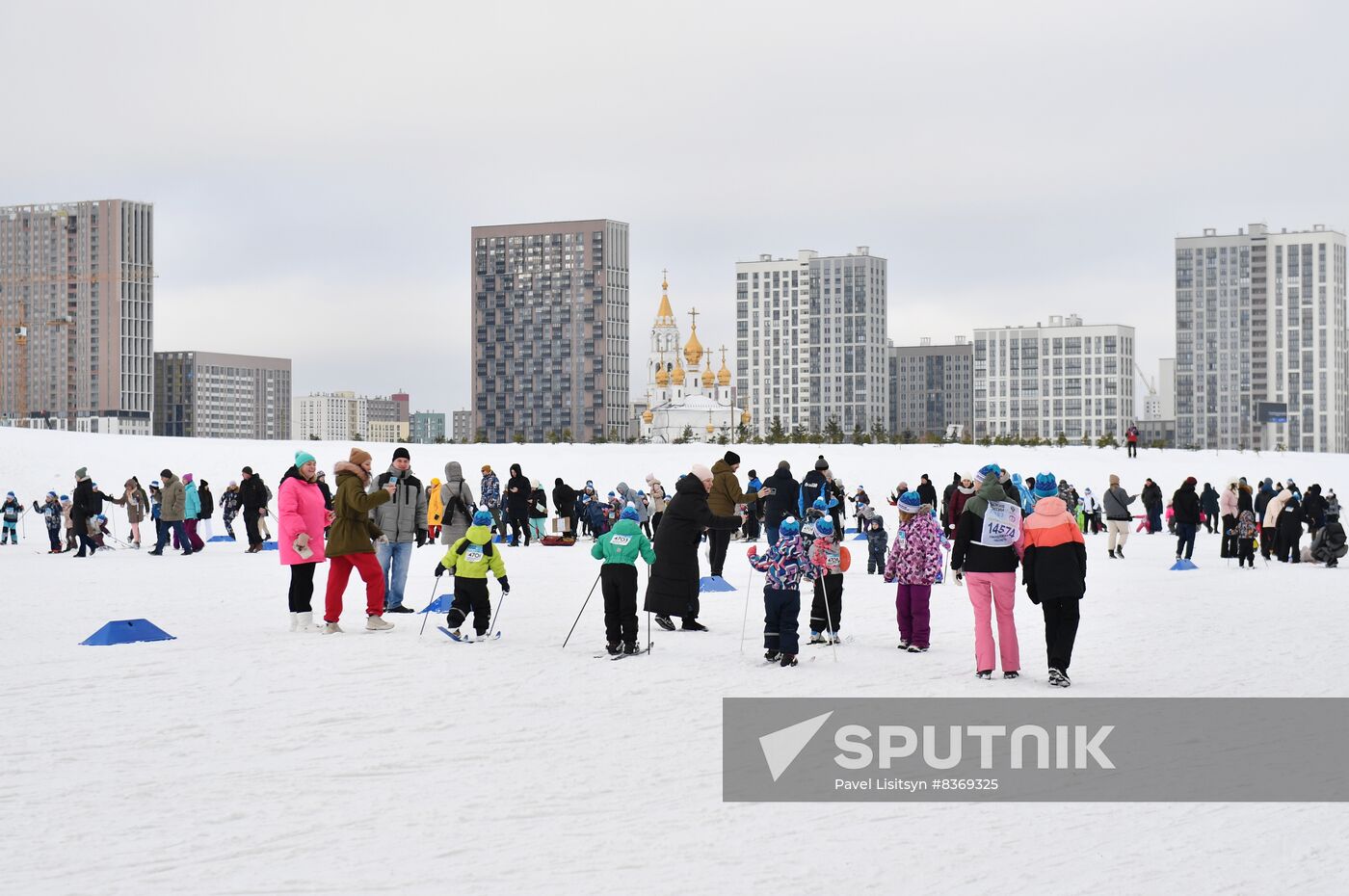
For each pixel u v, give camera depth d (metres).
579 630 17.91
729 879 7.20
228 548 38.88
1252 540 30.16
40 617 19.78
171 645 16.31
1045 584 13.37
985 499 14.00
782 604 14.77
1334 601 22.00
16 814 8.49
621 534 15.42
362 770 9.70
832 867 7.43
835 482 33.69
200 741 10.67
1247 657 15.48
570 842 7.90
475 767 9.81
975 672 14.37
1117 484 34.53
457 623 16.61
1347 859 7.61
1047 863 7.53
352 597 23.14
